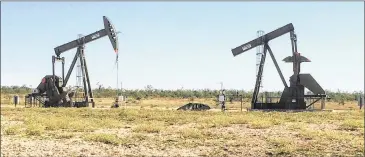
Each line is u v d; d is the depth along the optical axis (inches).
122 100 2114.9
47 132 831.1
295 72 1744.6
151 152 606.5
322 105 1754.4
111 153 597.6
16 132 805.2
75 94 2039.9
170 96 3462.1
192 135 769.6
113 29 1829.5
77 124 942.4
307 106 1772.9
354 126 973.2
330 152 611.2
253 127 953.5
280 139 706.8
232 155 591.2
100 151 611.8
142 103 2586.1
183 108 1774.1
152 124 984.3
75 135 780.0
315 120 1169.4
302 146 662.5
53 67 1968.5
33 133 794.8
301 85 1740.9
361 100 2129.7
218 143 689.6
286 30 1760.6
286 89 1771.7
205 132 839.7
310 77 1734.7
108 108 1850.4
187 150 624.7
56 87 1969.7
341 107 2249.0
